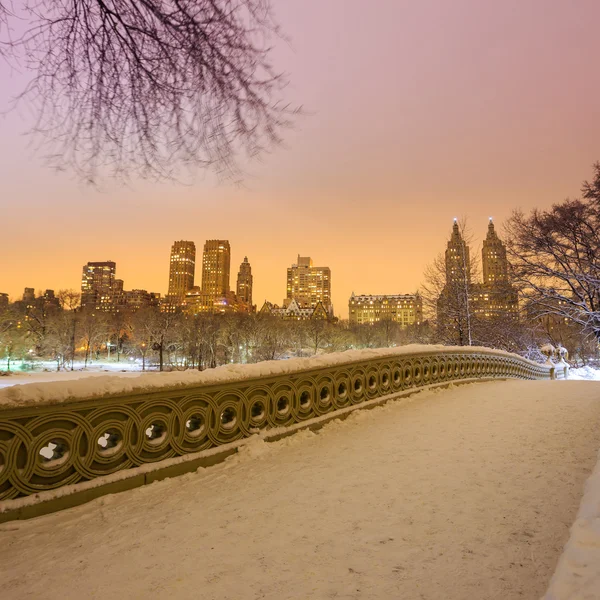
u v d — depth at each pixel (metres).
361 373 8.37
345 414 7.59
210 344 78.00
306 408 6.91
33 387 3.98
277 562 3.04
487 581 2.69
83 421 4.26
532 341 29.03
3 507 3.65
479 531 3.35
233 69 3.58
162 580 2.85
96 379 4.51
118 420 4.57
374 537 3.35
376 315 199.75
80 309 96.06
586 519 2.54
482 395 10.09
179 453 5.07
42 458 3.98
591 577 1.95
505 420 7.20
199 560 3.10
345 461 5.36
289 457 5.61
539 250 24.36
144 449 4.74
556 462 4.93
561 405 8.30
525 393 10.10
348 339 105.88
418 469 4.92
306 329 94.56
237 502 4.18
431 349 11.06
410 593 2.61
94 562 3.11
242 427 5.87
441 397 9.95
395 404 8.81
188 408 5.25
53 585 2.83
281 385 6.56
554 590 1.98
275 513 3.90
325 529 3.53
